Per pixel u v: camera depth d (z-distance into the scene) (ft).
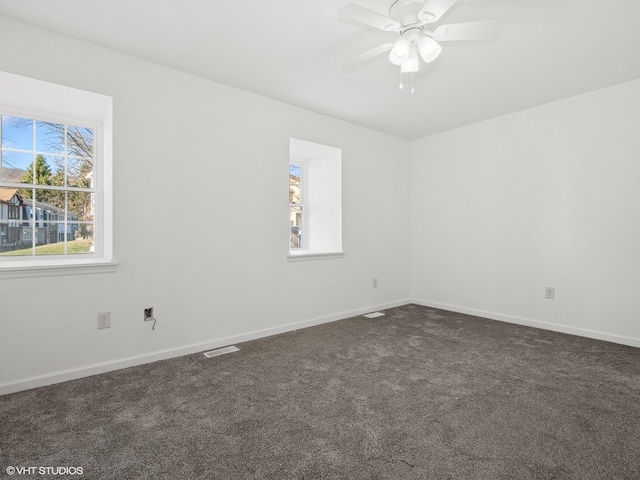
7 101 7.65
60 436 5.24
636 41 7.36
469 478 4.34
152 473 4.44
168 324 8.59
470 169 13.09
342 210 12.61
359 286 13.20
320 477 4.37
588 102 10.16
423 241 14.78
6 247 7.72
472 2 6.10
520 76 9.05
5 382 6.64
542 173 11.18
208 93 9.20
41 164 8.15
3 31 6.54
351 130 12.84
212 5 6.19
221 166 9.46
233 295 9.73
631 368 7.86
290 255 11.02
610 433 5.30
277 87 9.71
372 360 8.42
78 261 7.89
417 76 9.04
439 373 7.63
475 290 13.03
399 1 5.58
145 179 8.21
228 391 6.76
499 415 5.85
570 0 6.05
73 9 6.29
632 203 9.46
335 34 7.13
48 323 7.06
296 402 6.32
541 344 9.60
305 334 10.62
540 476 4.37
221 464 4.62
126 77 7.91
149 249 8.29
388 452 4.87
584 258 10.34
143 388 6.88
